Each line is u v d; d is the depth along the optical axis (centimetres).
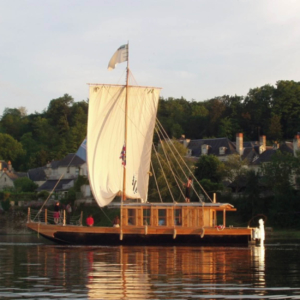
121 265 4759
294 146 16062
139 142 7950
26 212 13988
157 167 12369
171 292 3375
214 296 3256
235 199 12775
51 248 6794
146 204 7281
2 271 4359
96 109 7869
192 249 6600
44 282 3753
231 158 14462
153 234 7175
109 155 7856
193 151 18250
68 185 16475
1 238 10519
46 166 18812
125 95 7956
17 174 19038
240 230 7188
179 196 12288
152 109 8000
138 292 3372
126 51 8012
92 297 3216
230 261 5144
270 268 4584
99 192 7731
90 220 7469
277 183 12494
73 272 4278
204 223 7262
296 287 3572
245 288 3525
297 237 9731
